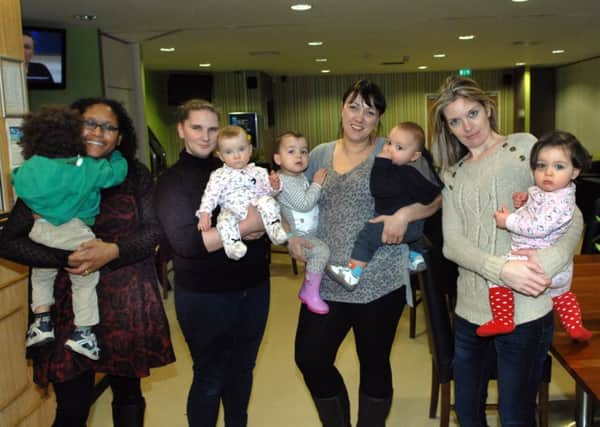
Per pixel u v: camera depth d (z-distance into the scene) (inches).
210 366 79.9
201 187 75.6
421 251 85.0
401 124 75.9
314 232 80.7
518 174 69.3
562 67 454.6
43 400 98.5
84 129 69.6
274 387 123.0
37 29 201.9
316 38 270.1
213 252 75.1
